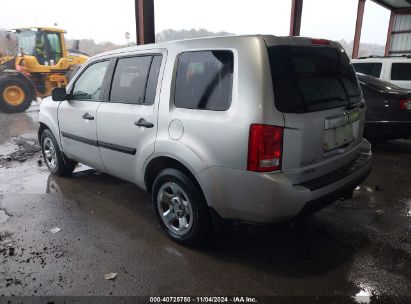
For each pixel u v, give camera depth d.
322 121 2.50
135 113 3.05
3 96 9.98
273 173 2.28
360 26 13.59
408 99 5.33
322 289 2.37
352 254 2.79
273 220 2.34
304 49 2.55
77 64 11.71
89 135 3.70
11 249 2.84
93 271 2.56
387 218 3.43
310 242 2.98
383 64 7.54
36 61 10.67
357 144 3.14
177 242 2.94
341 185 2.61
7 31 11.07
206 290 2.37
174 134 2.70
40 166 5.12
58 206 3.69
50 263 2.66
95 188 4.23
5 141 6.63
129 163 3.26
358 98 3.11
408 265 2.64
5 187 4.24
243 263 2.67
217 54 2.50
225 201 2.46
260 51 2.28
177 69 2.77
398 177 4.63
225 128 2.36
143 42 6.16
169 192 2.97
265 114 2.21
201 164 2.51
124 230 3.19
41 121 4.54
